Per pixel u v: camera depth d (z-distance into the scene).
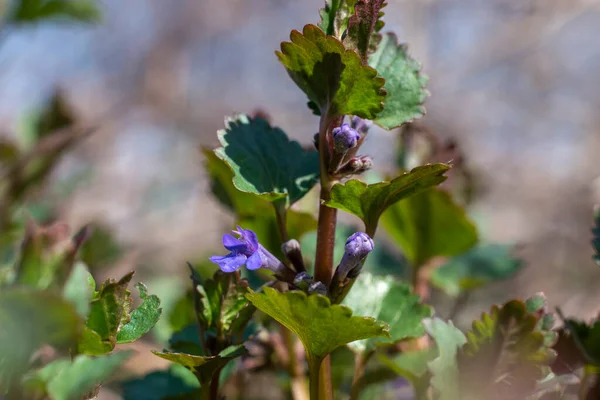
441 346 0.36
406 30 1.10
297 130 1.23
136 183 1.12
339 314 0.32
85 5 0.60
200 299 0.34
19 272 0.32
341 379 0.42
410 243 0.45
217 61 1.39
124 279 0.33
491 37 1.15
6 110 1.07
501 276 0.47
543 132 1.12
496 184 1.04
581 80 1.14
